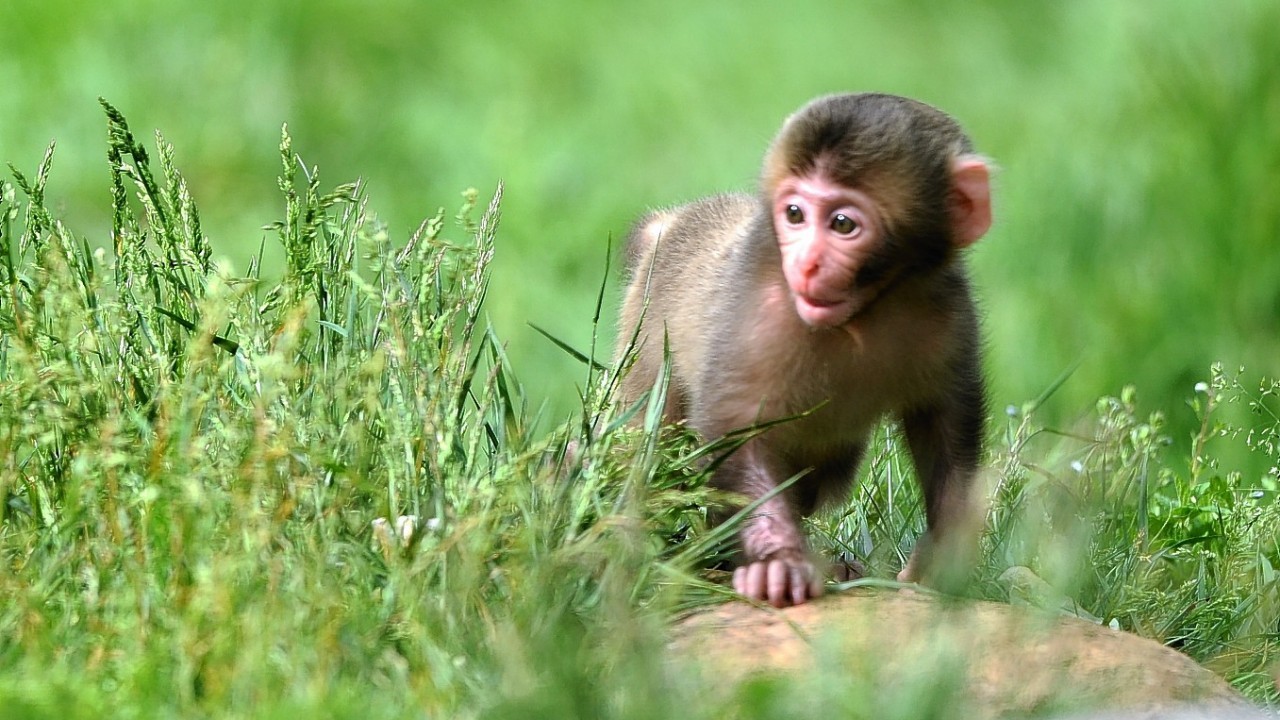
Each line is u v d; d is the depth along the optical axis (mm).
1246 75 20188
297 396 9594
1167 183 19984
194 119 24500
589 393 10289
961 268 11492
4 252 10266
